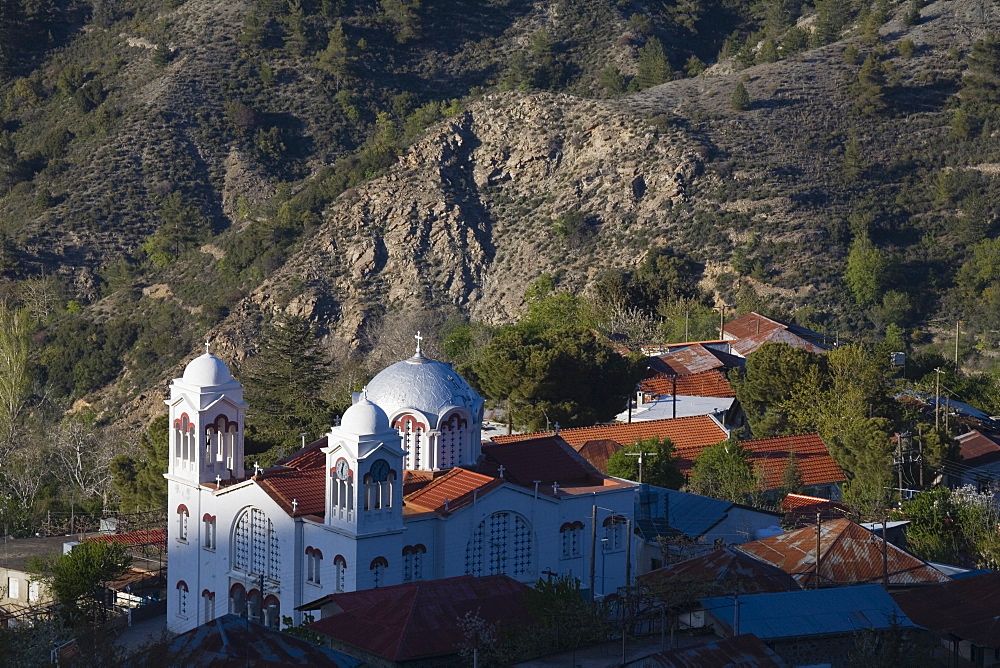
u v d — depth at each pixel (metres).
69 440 196.12
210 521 111.81
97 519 159.62
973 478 162.12
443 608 92.31
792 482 150.25
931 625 97.25
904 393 190.12
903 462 157.38
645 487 133.88
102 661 79.88
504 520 109.25
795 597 96.25
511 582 97.94
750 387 177.00
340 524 102.19
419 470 113.44
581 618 92.12
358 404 102.81
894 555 110.31
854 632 92.88
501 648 88.88
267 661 84.12
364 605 93.75
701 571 103.50
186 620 113.62
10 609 127.38
